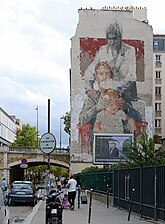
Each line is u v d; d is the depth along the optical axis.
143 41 68.19
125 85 67.19
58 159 80.31
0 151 80.12
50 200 16.31
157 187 17.94
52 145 20.19
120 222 18.33
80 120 65.94
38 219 21.09
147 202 19.36
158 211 17.86
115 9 71.12
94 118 66.12
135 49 67.88
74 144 65.62
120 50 67.62
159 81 88.62
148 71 68.00
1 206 11.23
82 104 66.19
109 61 67.19
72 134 65.75
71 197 26.06
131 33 68.06
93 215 22.05
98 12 67.62
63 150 80.75
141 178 20.34
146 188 19.55
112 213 22.92
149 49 68.19
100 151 54.03
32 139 109.94
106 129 66.19
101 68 66.94
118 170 26.20
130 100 67.06
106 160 53.78
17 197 32.53
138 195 21.09
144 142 27.05
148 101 67.50
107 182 31.05
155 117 87.69
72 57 66.81
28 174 97.25
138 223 17.75
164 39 90.12
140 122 67.00
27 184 33.53
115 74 67.12
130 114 66.88
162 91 88.50
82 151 65.44
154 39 90.00
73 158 65.25
